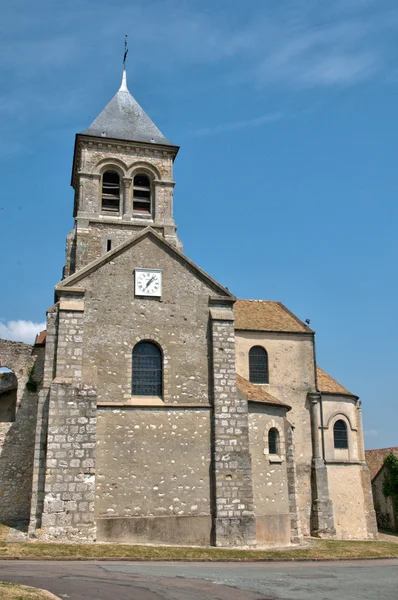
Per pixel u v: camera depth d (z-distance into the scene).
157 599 11.41
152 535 21.36
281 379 31.06
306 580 14.68
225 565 17.83
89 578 13.69
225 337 24.27
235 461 22.78
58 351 22.34
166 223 32.12
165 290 24.42
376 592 13.05
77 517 20.52
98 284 23.72
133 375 23.28
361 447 32.78
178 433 22.80
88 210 31.20
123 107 35.28
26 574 14.02
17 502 25.05
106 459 21.72
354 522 30.50
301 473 29.94
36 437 21.39
